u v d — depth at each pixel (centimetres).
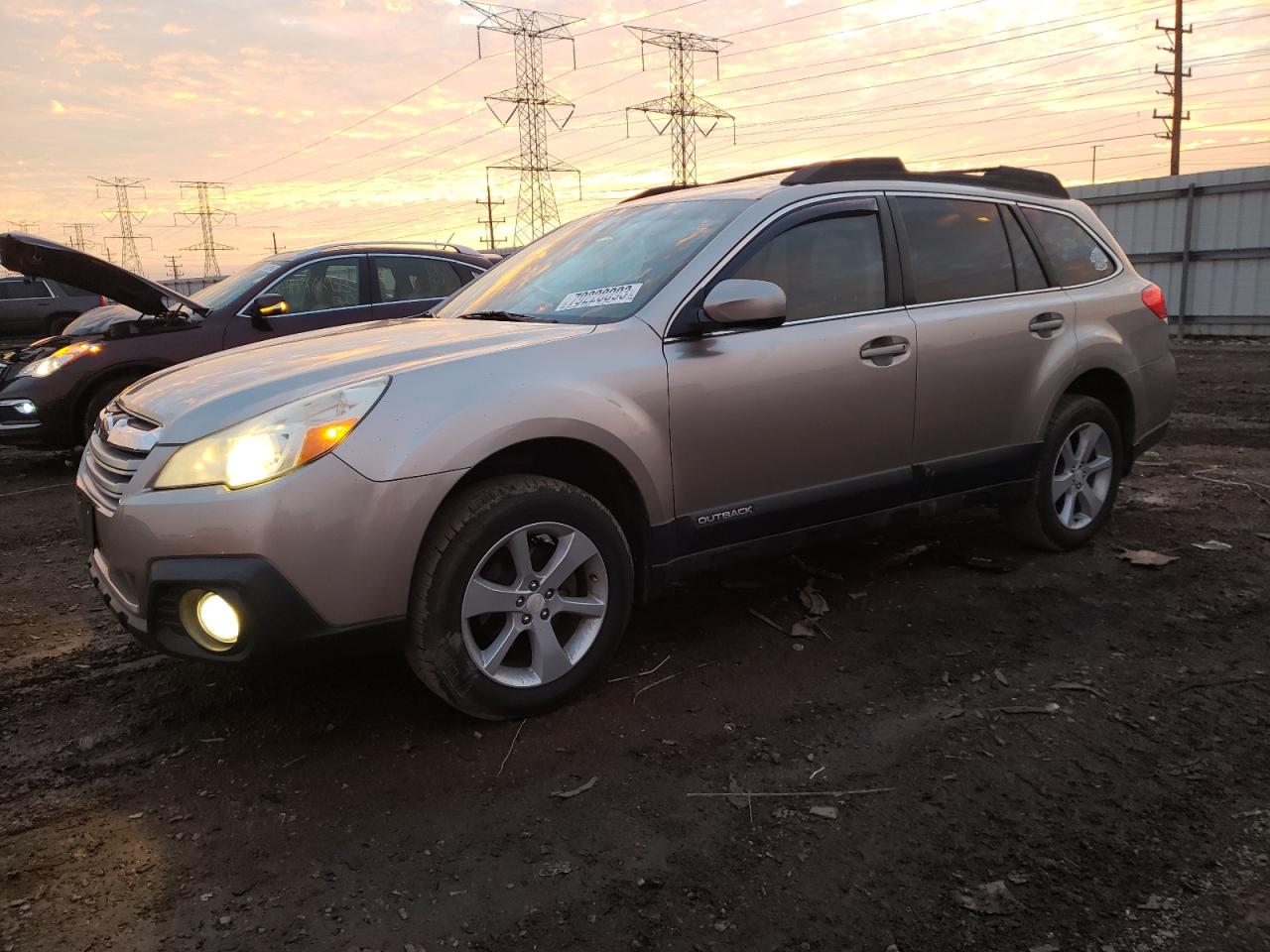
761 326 318
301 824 246
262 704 313
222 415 263
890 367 361
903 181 392
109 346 699
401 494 258
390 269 760
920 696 311
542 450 295
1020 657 339
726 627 370
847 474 358
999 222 419
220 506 246
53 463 812
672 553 320
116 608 274
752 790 259
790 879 222
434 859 230
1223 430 770
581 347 298
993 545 463
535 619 290
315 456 251
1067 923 207
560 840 238
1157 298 477
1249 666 330
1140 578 417
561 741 285
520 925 207
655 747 281
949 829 241
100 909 213
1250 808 248
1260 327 1488
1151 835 238
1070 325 427
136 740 292
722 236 333
